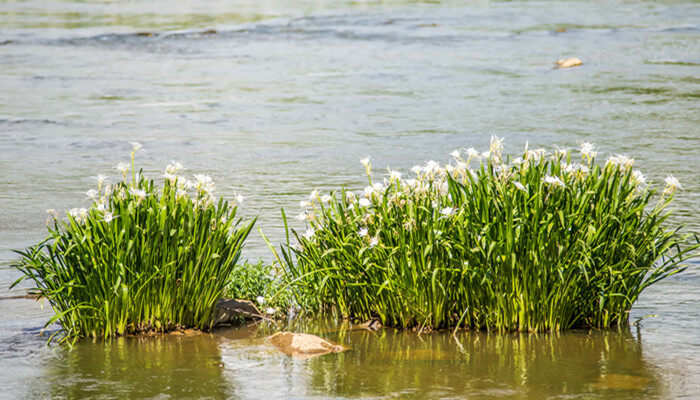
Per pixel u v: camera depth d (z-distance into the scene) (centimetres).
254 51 5594
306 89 4231
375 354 1129
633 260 1188
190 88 4281
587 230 1195
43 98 4000
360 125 3334
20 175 2505
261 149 2880
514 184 1214
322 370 1067
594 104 3728
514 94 4025
